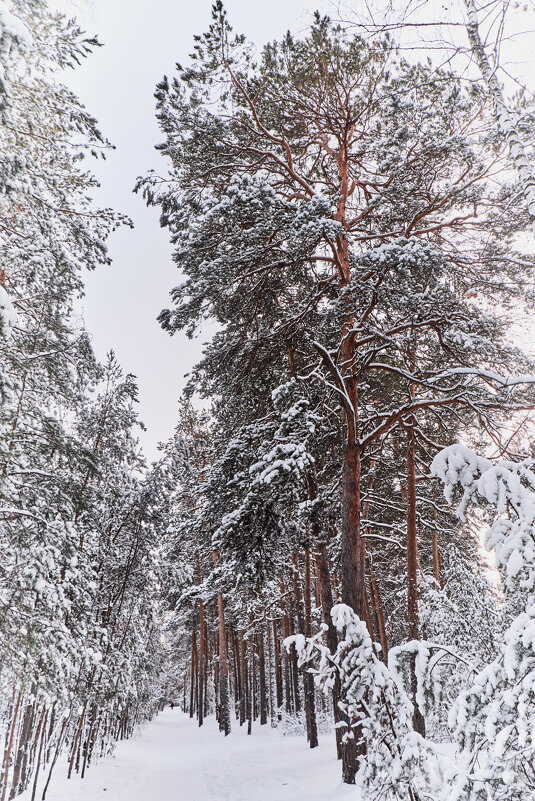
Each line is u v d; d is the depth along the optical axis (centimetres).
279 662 2684
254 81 1052
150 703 3334
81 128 781
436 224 1121
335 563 1656
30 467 880
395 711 361
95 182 859
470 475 380
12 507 789
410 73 941
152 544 1561
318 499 1188
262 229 877
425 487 1598
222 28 952
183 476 1700
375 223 1128
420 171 981
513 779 257
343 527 1016
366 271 824
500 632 1186
